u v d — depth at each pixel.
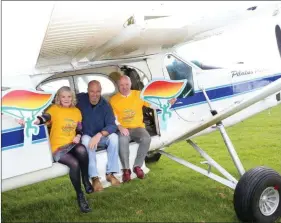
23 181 3.89
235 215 4.19
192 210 4.39
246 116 5.43
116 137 4.20
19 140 3.74
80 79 4.59
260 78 5.50
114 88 4.90
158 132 4.68
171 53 4.89
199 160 6.46
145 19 3.28
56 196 5.20
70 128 4.02
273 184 3.92
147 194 4.98
